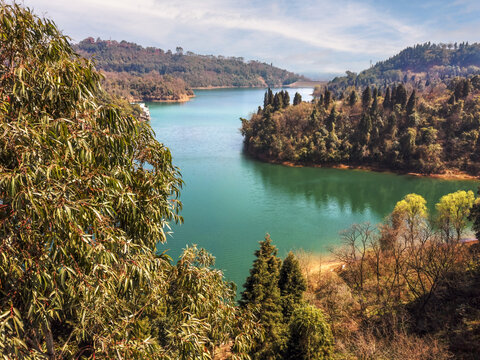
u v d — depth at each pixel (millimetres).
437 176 126688
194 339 8914
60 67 7648
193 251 11773
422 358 27875
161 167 10633
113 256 7574
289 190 110438
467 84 156875
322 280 53125
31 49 7680
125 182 9242
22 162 6352
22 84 6848
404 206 61938
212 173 129125
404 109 154875
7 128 6332
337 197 104062
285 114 163875
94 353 8297
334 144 142750
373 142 142125
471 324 35312
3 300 6879
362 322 40281
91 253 7375
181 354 9023
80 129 8148
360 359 30531
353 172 134250
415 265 46938
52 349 8617
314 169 138125
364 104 169875
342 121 159125
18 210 6148
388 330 37281
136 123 9359
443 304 41562
